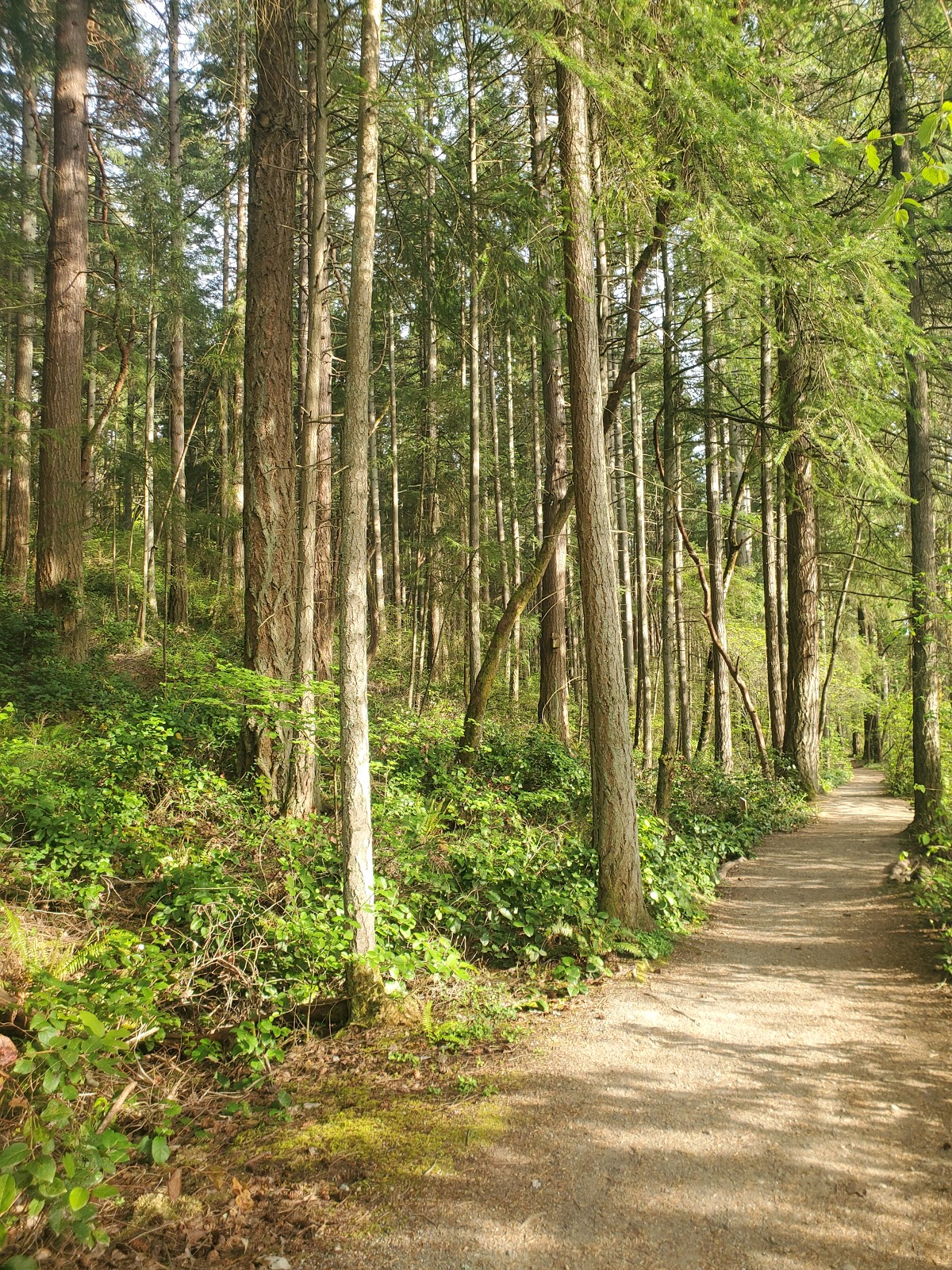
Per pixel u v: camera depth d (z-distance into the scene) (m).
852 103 11.94
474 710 10.95
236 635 19.22
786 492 13.15
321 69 8.24
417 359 23.06
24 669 11.48
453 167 9.30
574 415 6.89
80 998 3.96
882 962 6.00
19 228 16.89
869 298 7.34
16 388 19.09
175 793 8.03
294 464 9.27
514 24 6.96
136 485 17.97
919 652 10.19
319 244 8.52
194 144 21.16
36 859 6.04
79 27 13.10
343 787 5.24
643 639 17.20
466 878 6.88
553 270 7.93
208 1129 3.88
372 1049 4.71
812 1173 3.35
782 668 19.23
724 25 6.20
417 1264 2.86
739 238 6.77
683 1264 2.82
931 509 10.20
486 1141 3.67
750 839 11.31
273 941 5.43
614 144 6.97
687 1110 3.91
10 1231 2.81
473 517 12.66
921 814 10.23
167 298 17.16
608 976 5.91
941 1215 3.03
